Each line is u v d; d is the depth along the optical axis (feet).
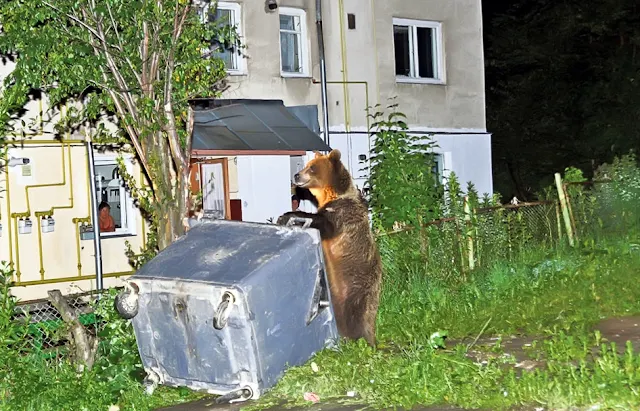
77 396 24.81
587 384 21.52
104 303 27.94
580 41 109.40
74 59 32.83
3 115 34.19
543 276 38.14
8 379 25.22
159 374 24.40
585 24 106.42
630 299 34.76
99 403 24.66
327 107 61.36
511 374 22.80
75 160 49.24
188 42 34.91
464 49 70.90
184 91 34.53
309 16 61.77
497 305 34.24
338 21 63.26
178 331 23.36
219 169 55.52
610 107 106.93
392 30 66.23
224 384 23.39
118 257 51.13
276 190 57.11
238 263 23.20
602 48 109.09
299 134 53.72
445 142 69.10
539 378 22.24
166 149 31.45
